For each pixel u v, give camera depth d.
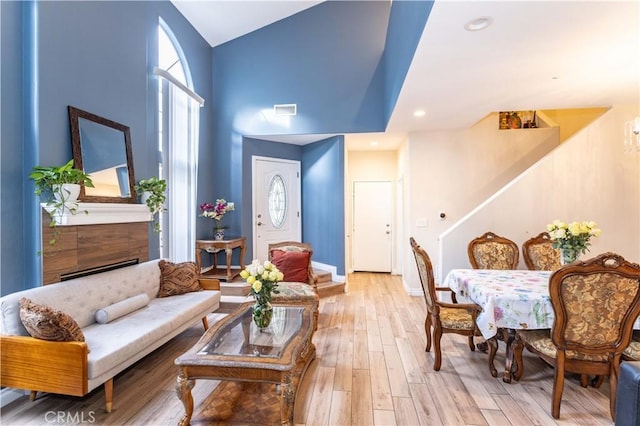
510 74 2.89
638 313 1.95
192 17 4.70
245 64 5.38
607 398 2.27
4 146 2.29
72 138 2.68
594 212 4.06
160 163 4.07
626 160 4.00
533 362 2.85
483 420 2.05
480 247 3.69
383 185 6.63
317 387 2.43
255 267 2.42
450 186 5.00
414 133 5.04
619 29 2.14
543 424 2.01
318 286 4.96
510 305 2.32
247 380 1.85
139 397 2.28
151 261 3.51
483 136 4.97
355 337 3.39
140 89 3.59
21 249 2.39
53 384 1.96
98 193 2.92
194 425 1.98
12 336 2.01
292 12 5.18
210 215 4.88
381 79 5.11
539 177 4.14
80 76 2.79
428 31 2.18
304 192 6.06
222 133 5.42
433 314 2.72
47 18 2.48
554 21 2.05
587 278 1.94
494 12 1.97
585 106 3.88
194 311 3.10
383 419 2.06
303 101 5.25
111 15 3.16
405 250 5.36
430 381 2.52
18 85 2.39
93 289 2.61
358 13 5.14
